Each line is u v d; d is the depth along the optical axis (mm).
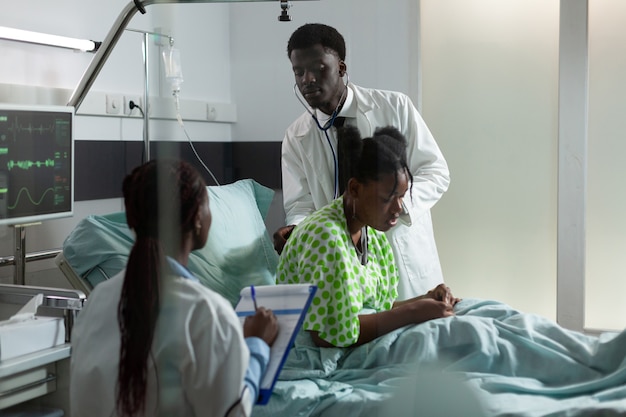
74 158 1864
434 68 2484
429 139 1406
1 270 1749
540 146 2369
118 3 2197
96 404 882
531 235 2400
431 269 1396
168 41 1107
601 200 2303
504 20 2387
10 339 1335
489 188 2443
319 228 1142
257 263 1037
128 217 845
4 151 1552
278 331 899
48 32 1954
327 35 1150
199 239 895
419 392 1190
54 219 1773
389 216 1240
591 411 1123
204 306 827
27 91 1875
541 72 2352
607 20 2256
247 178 1121
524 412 1135
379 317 1252
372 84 1231
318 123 1161
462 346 1240
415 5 2379
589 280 2336
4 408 1425
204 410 821
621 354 1238
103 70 2109
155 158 898
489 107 2424
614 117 2270
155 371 823
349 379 1157
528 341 1269
